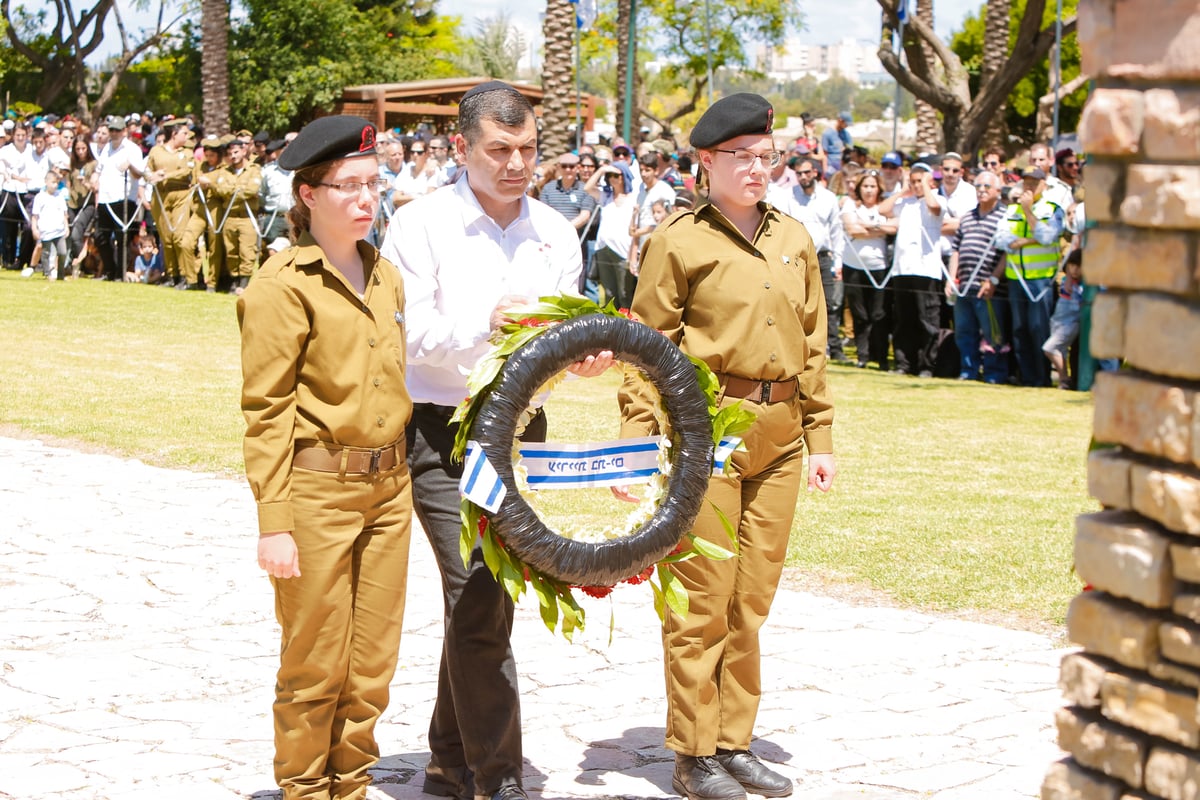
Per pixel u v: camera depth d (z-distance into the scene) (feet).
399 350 12.89
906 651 19.36
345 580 12.64
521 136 13.82
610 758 15.57
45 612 20.66
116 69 141.59
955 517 27.07
